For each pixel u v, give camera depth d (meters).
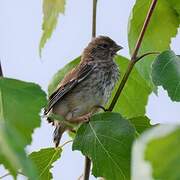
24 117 5.04
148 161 3.04
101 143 7.55
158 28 9.17
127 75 8.43
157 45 9.21
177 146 3.03
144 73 8.96
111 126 7.53
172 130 3.04
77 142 7.63
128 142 7.45
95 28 8.75
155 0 8.34
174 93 7.41
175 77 7.48
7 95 5.12
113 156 7.46
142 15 9.01
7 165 3.60
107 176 7.46
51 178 8.48
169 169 3.04
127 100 10.20
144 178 3.04
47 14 8.59
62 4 8.55
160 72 7.55
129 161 7.42
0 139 3.37
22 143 3.43
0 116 5.09
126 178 7.44
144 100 10.09
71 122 10.49
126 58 10.34
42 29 8.67
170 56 7.62
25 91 5.19
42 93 5.17
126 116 10.29
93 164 7.53
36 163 8.34
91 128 7.63
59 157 8.41
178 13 9.20
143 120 8.25
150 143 3.04
